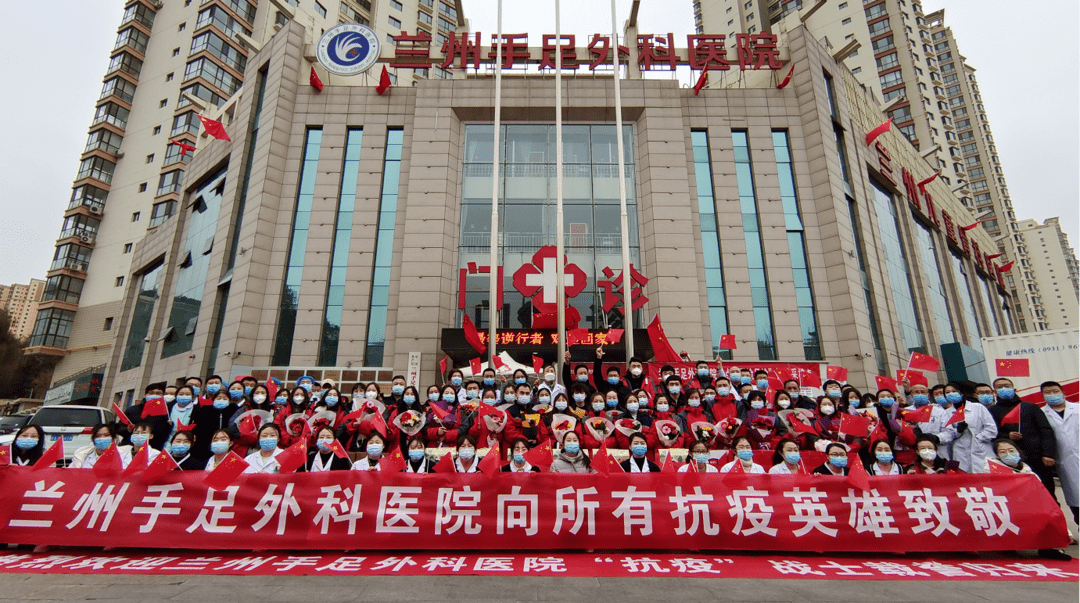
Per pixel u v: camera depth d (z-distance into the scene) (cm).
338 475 575
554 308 1719
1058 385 683
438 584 452
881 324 1972
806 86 2120
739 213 1973
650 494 572
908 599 425
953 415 718
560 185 1512
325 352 1817
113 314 3841
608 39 2120
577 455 650
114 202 4212
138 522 550
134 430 645
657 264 1850
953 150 5597
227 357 1772
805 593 437
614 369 970
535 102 2025
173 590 433
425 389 1711
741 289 1889
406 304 1802
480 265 1894
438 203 1914
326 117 2073
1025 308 6556
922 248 2845
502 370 1291
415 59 2108
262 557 535
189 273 2459
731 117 2106
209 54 4209
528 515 563
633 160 2027
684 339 1769
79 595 420
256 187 1981
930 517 558
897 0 5497
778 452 662
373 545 548
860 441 707
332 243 1930
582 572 488
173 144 4066
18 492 555
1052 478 654
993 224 7256
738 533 555
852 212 2127
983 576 485
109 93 4412
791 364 1703
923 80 5491
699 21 6256
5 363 4325
